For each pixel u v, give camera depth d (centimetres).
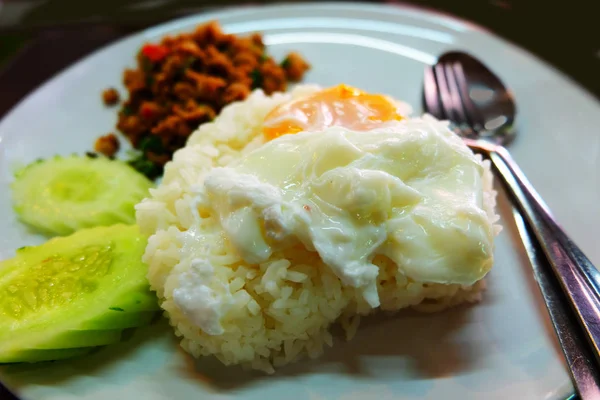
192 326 17
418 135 17
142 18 33
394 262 17
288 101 22
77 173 23
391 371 16
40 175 23
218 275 16
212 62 26
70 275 18
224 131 21
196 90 25
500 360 16
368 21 29
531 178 21
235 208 16
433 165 17
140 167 24
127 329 18
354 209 16
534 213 19
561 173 21
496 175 21
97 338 16
